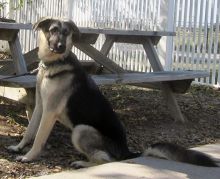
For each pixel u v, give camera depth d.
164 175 2.38
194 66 5.67
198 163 2.57
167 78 3.54
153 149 2.66
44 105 2.59
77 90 2.62
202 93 5.12
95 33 3.53
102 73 4.18
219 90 5.35
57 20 2.60
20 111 3.61
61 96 2.59
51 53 2.57
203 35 5.55
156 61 4.11
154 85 3.85
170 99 3.77
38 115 2.74
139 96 4.66
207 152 2.88
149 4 5.93
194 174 2.43
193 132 3.50
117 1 6.26
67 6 6.88
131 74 3.67
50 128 2.60
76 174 2.33
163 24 5.77
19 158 2.54
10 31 3.20
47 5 7.09
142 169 2.45
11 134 3.02
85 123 2.60
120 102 4.29
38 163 2.54
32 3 7.21
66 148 2.87
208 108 4.37
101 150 2.54
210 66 5.54
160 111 4.06
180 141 3.23
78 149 2.60
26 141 2.72
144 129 3.46
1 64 4.05
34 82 2.82
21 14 7.34
